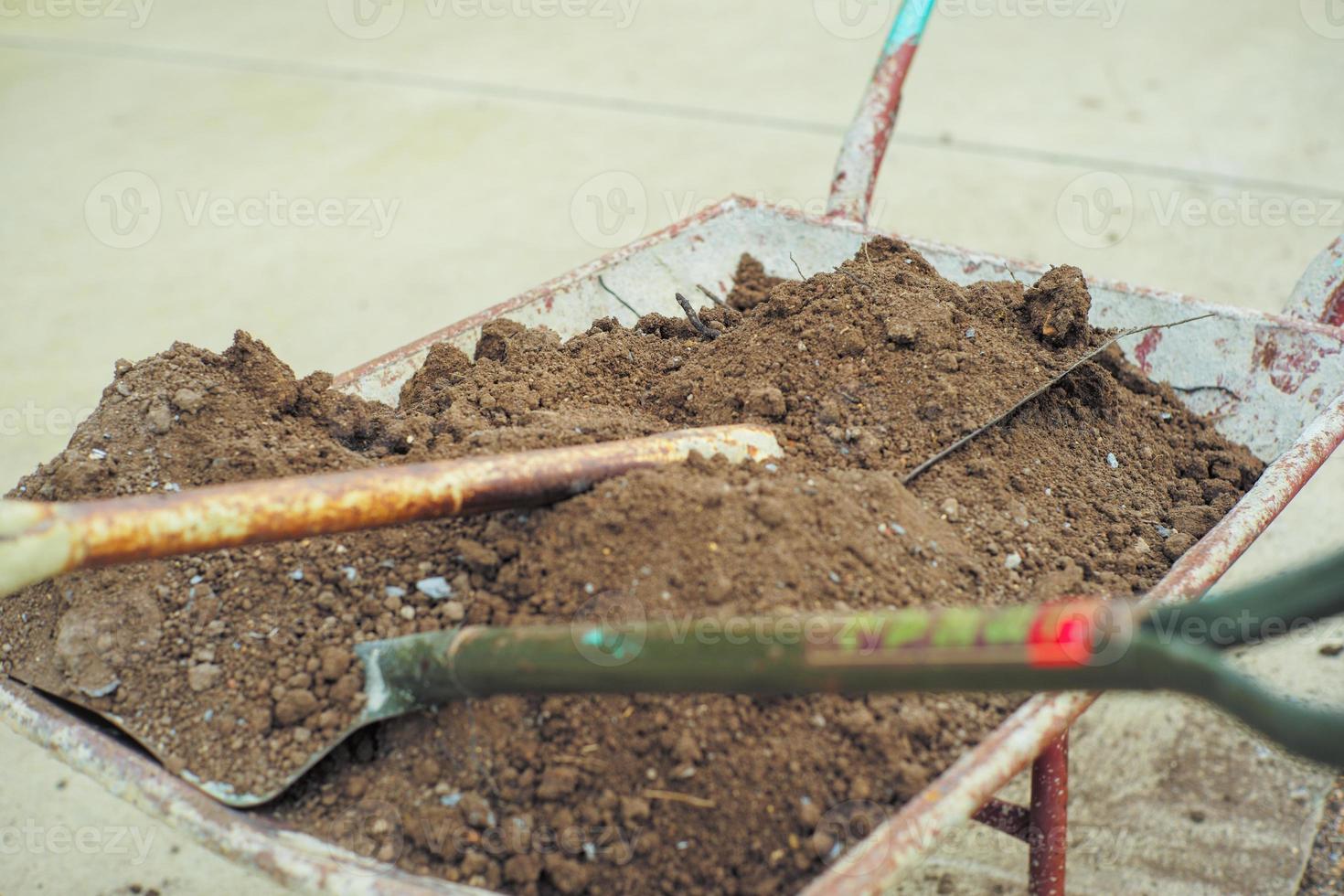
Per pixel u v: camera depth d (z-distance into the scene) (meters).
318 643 1.79
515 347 2.13
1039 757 1.81
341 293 3.93
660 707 1.72
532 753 1.73
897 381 1.99
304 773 1.75
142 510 1.62
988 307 2.08
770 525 1.78
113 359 3.66
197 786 1.73
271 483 1.67
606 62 5.47
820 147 4.61
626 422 1.96
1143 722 2.45
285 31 5.92
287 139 4.86
